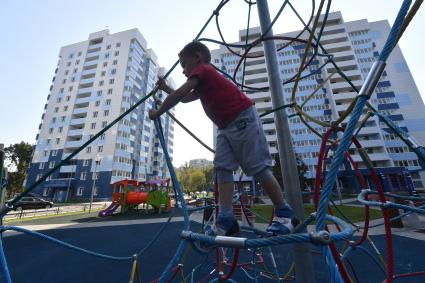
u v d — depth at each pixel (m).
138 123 44.50
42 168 38.34
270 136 37.50
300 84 40.03
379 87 39.00
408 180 21.45
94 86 42.00
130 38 43.94
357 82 38.75
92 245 6.62
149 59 49.56
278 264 4.50
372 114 1.67
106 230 9.16
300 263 1.44
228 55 44.88
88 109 40.47
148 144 48.16
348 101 38.44
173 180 1.27
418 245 5.38
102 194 34.28
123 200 15.55
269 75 1.78
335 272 0.62
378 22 43.59
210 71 1.38
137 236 7.87
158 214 15.02
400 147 34.41
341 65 40.44
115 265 4.84
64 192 35.22
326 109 38.12
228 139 1.33
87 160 36.75
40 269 4.70
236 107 1.35
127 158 39.44
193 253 5.46
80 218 13.47
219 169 1.32
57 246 6.58
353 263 4.38
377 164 34.34
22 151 36.56
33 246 6.66
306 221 1.22
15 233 8.66
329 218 1.13
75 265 4.91
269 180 1.23
